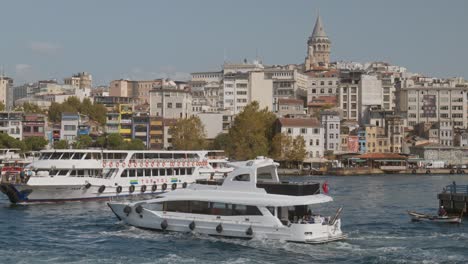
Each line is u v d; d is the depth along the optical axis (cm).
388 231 6562
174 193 6366
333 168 18162
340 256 5362
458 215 7750
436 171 18825
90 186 9112
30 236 6256
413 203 9425
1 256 5388
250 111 18612
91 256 5394
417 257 5334
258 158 6412
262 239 5797
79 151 9212
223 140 19362
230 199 6000
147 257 5347
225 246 5691
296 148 18088
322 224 5809
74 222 7094
